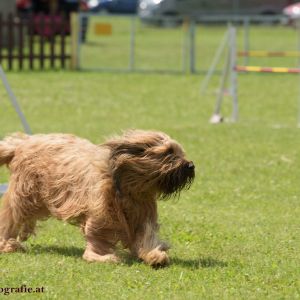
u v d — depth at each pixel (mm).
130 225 9031
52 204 9320
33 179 9461
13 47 38156
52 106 25734
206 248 10023
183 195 13398
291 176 15320
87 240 9117
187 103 27438
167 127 21516
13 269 8781
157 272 8672
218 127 21672
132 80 32656
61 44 35688
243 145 18703
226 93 29344
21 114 12961
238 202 13055
